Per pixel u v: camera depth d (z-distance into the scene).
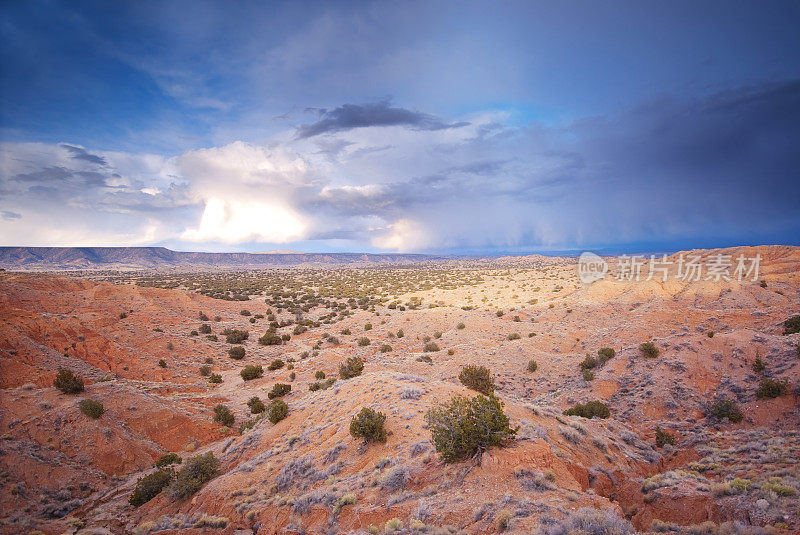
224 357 55.31
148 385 39.88
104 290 68.81
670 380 29.17
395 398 21.41
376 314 83.06
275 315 91.69
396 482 13.41
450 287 127.81
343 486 14.69
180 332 62.50
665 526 9.48
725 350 30.45
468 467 12.66
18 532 17.09
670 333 42.94
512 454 12.77
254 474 19.23
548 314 67.25
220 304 90.44
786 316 40.41
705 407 26.00
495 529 9.30
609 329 48.72
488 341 54.66
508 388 38.50
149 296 76.00
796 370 25.41
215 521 15.52
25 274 71.25
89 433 25.45
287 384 40.75
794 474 11.89
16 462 21.20
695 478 13.91
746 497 10.45
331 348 60.78
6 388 29.25
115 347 47.00
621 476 14.97
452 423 13.33
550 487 11.09
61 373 28.89
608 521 8.56
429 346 55.12
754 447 17.77
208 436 31.45
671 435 22.67
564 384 36.78
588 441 17.38
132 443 26.81
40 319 44.31
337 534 11.91
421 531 9.98
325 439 20.45
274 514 14.91
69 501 20.61
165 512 18.84
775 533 8.10
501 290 109.44
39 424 24.58
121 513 19.75
